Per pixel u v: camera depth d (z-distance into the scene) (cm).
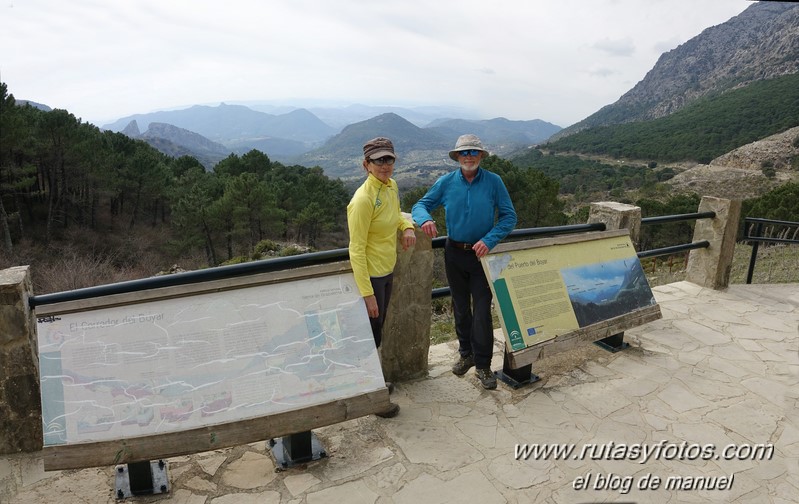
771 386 329
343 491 226
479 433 273
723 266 525
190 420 211
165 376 216
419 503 220
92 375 210
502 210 303
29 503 216
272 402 223
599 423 284
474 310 314
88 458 201
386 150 245
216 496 222
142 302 224
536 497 225
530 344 313
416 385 326
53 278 1595
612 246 381
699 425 284
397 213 270
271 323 236
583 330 336
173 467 242
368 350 247
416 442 264
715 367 355
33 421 246
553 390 321
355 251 248
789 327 429
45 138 2569
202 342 224
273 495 223
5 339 231
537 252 333
